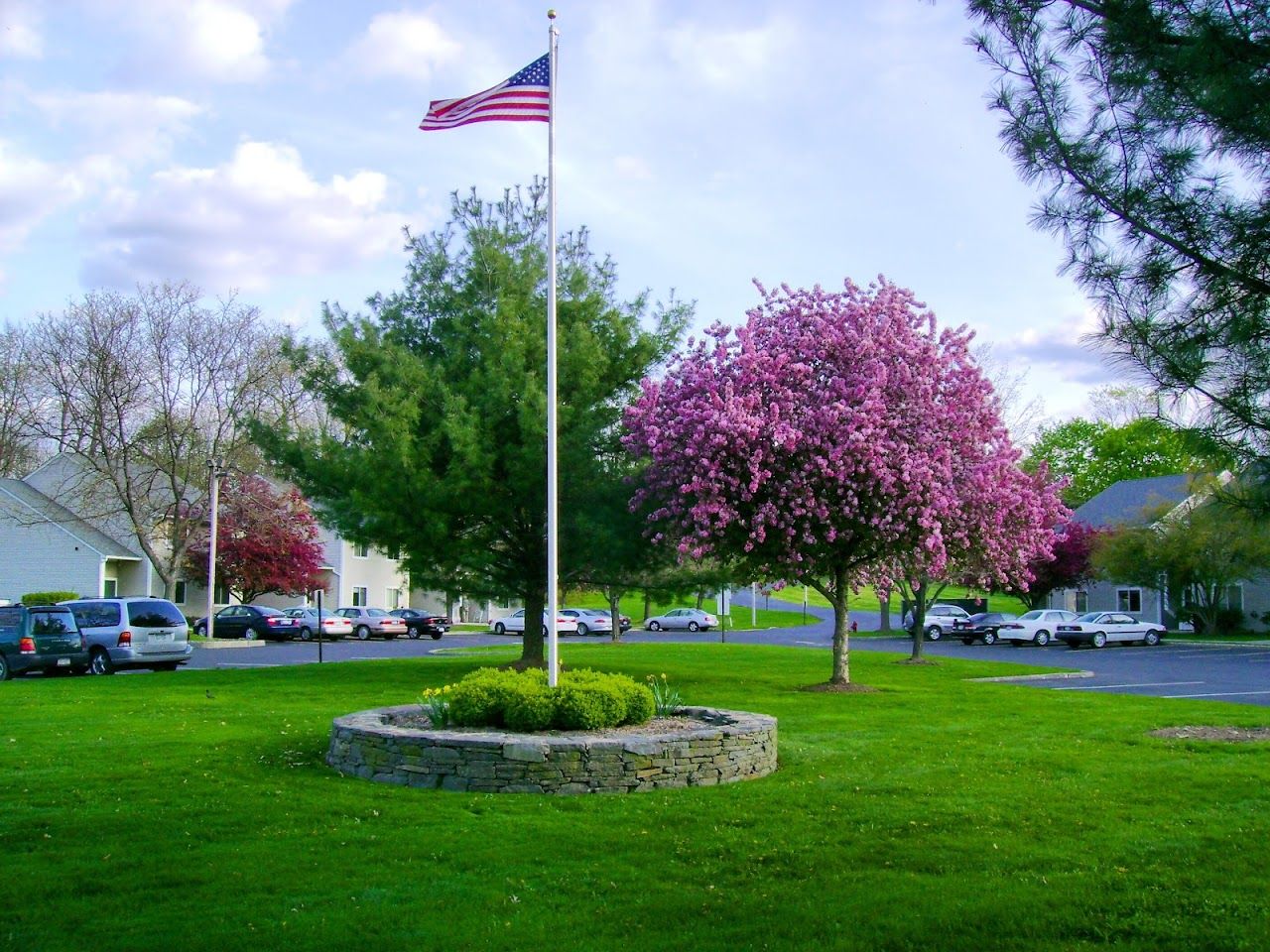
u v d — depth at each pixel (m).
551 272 12.00
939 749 11.76
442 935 5.70
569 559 20.28
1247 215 5.37
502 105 12.52
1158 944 5.54
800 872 6.89
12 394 49.75
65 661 22.53
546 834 7.76
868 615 73.44
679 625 57.28
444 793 9.12
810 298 20.88
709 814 8.37
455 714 10.45
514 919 5.97
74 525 44.94
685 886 6.61
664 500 19.58
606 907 6.18
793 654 31.69
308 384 22.06
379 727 10.18
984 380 20.45
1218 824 8.12
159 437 41.25
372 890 6.48
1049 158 5.78
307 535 47.06
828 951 5.47
